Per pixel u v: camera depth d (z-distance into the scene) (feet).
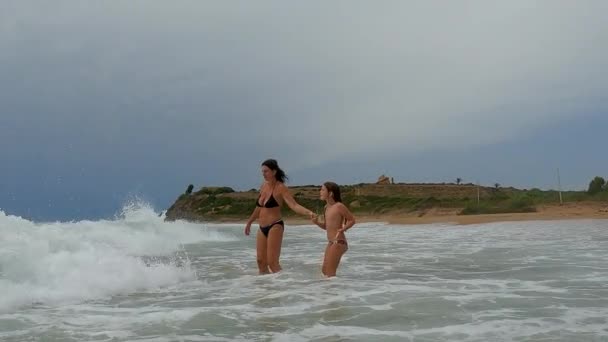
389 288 23.26
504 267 30.91
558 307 18.83
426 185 227.81
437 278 26.68
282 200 30.17
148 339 15.02
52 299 21.03
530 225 81.41
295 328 16.03
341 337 14.88
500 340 14.39
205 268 32.60
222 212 231.91
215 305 19.90
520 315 17.53
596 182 157.07
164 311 18.78
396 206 192.65
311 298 21.02
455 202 179.01
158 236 54.29
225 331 15.80
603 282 24.79
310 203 209.46
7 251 26.32
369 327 16.05
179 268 29.60
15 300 20.17
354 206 205.46
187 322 17.03
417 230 81.46
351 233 76.79
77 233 44.73
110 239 46.50
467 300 20.22
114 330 16.10
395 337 14.82
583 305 19.20
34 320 17.48
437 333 15.23
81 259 26.45
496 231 69.05
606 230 64.80
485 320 16.81
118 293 22.84
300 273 29.37
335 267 27.66
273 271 29.32
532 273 28.09
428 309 18.61
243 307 19.40
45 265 24.66
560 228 70.59
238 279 27.27
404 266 32.17
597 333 15.07
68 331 15.99
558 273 27.99
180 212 249.75
